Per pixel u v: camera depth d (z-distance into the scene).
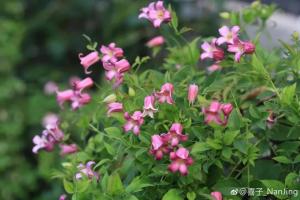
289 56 1.58
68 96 1.69
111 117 1.56
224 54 1.54
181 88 1.51
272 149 1.49
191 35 3.90
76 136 2.05
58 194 3.20
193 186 1.41
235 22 1.77
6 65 3.94
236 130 1.39
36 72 4.20
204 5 3.96
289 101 1.41
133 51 3.95
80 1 4.19
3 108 3.82
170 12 1.60
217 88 1.52
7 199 3.62
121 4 4.00
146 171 1.43
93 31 4.21
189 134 1.42
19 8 4.21
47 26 4.23
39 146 1.69
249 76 1.56
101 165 1.57
